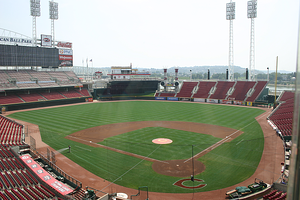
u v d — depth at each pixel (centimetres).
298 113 385
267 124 4844
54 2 9025
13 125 4559
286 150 3112
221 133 4153
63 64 9200
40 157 2930
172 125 4878
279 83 16975
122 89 10638
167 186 2242
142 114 6300
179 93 9931
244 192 2020
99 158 2967
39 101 7669
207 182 2297
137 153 3144
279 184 2073
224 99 8569
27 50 8225
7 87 7350
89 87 10075
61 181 2341
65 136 4019
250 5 8381
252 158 2862
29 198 1866
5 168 2441
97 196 2042
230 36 9406
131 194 2106
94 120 5441
